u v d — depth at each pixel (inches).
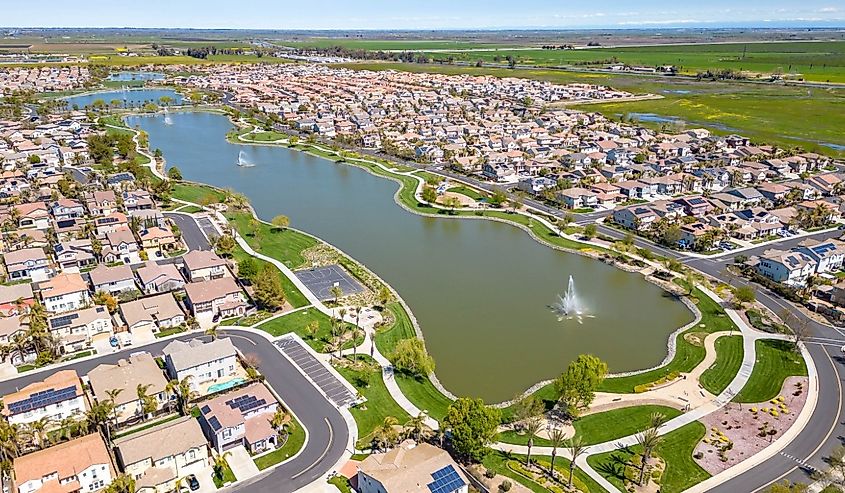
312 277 6363.2
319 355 4869.6
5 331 4837.6
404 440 3887.8
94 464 3403.1
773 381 4566.9
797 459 3754.9
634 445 3900.1
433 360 4867.1
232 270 6402.6
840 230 7755.9
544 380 4658.0
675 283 6279.5
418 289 6230.3
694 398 4389.8
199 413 4119.1
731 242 7367.1
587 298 6063.0
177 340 5044.3
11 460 3533.5
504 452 3841.0
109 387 4128.9
